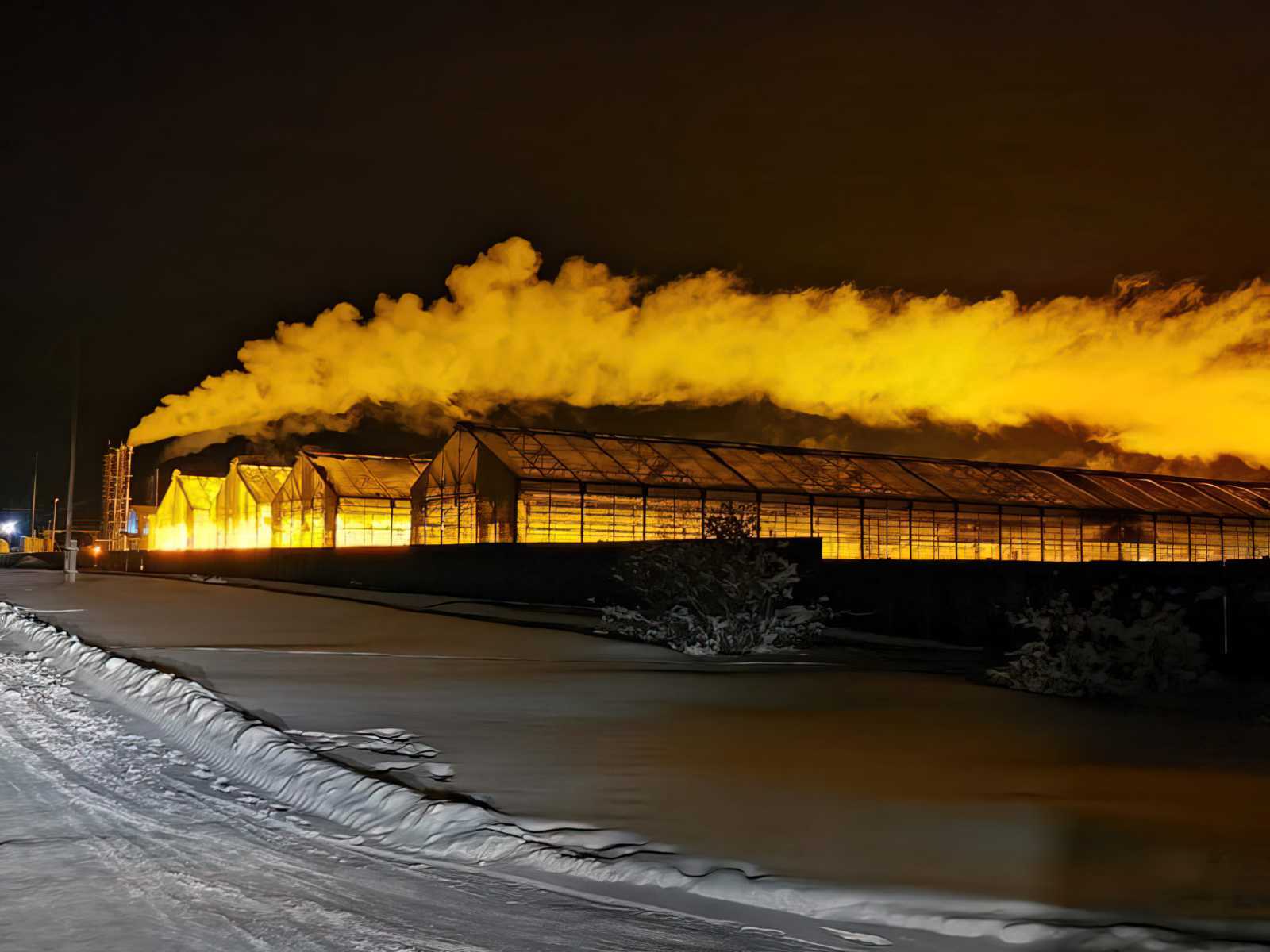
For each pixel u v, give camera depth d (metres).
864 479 47.22
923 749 10.47
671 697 13.86
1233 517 52.50
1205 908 5.81
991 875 6.39
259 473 58.72
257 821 7.72
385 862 6.74
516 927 5.55
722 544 21.28
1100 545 49.56
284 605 27.75
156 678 13.60
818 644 21.30
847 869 6.48
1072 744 10.88
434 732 10.98
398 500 50.34
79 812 7.82
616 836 7.19
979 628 20.78
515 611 26.97
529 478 40.34
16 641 20.27
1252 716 12.87
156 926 5.37
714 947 5.32
